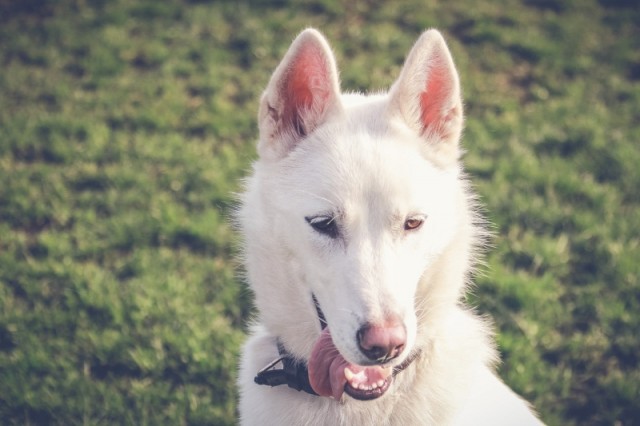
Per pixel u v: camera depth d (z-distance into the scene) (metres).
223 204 1.54
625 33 2.21
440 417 0.98
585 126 1.76
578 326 1.33
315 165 0.96
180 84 1.96
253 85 1.95
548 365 1.27
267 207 0.98
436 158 0.98
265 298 1.00
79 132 1.76
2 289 1.37
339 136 0.96
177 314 1.33
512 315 1.33
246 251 1.02
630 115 1.84
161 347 1.29
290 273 0.98
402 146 0.96
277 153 0.98
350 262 0.92
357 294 0.90
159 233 1.48
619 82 1.97
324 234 0.94
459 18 2.28
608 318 1.32
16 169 1.63
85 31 2.19
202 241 1.47
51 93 1.91
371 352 0.89
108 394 1.23
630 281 1.37
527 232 1.48
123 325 1.32
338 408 0.98
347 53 2.09
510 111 1.85
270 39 2.14
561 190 1.57
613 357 1.28
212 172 1.61
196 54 2.09
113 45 2.12
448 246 0.98
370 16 2.27
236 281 1.39
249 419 1.01
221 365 1.27
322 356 0.94
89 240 1.47
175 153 1.68
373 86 1.92
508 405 1.01
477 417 0.99
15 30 2.19
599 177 1.62
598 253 1.42
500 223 1.50
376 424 0.98
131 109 1.85
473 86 1.96
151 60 2.06
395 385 0.98
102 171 1.62
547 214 1.50
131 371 1.27
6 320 1.31
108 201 1.54
